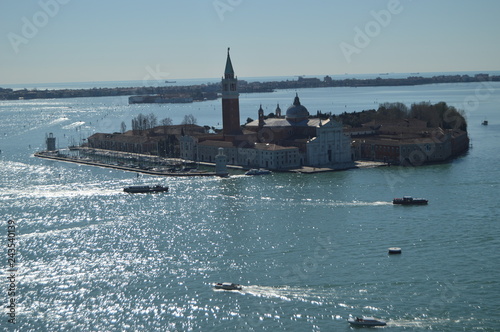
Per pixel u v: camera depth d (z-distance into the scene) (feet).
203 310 647.56
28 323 632.38
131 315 642.63
